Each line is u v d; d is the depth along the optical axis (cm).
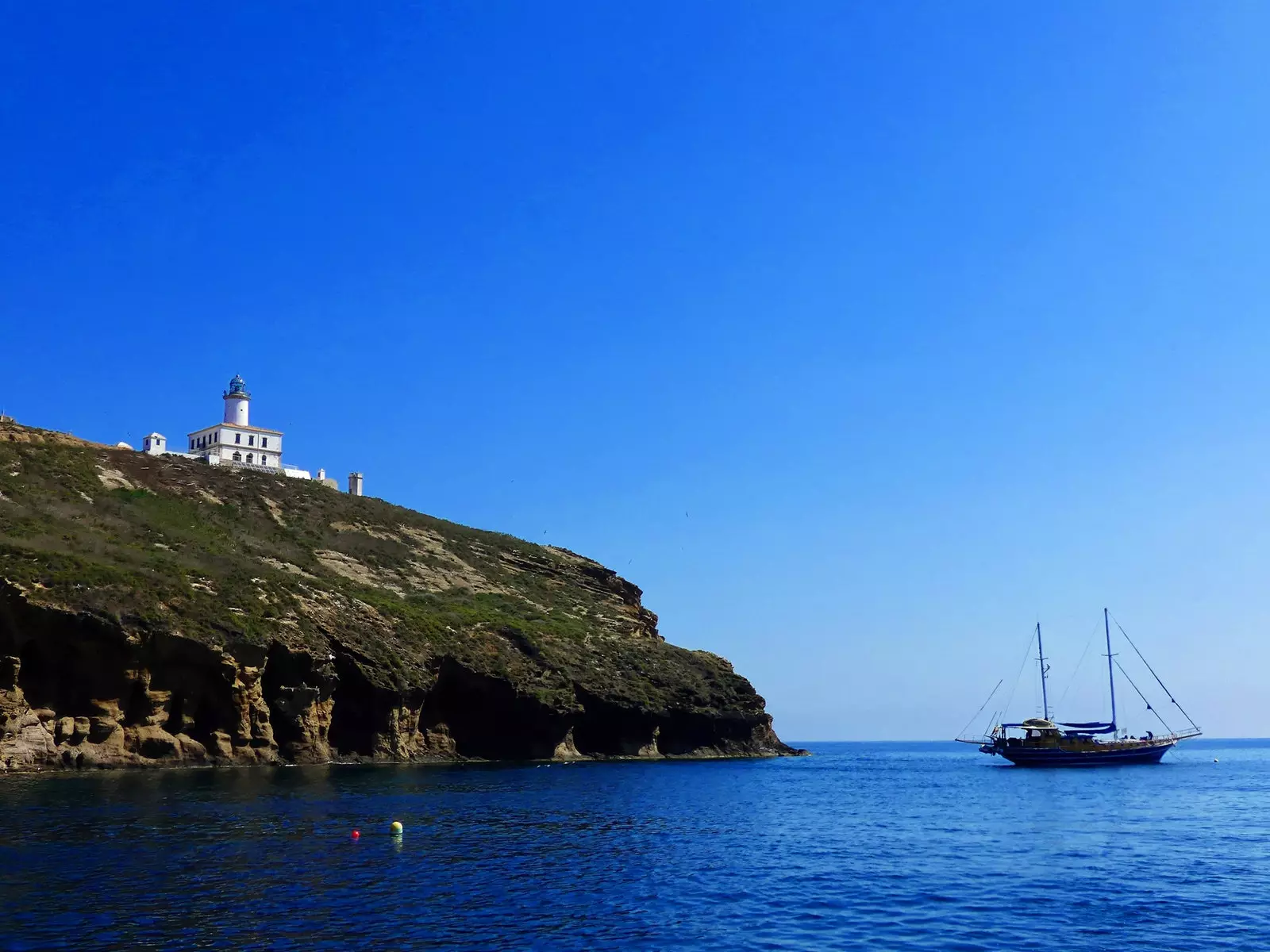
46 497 10100
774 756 15412
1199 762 19012
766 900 3297
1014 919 3078
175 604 8181
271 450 17325
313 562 11862
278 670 8819
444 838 4359
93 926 2627
